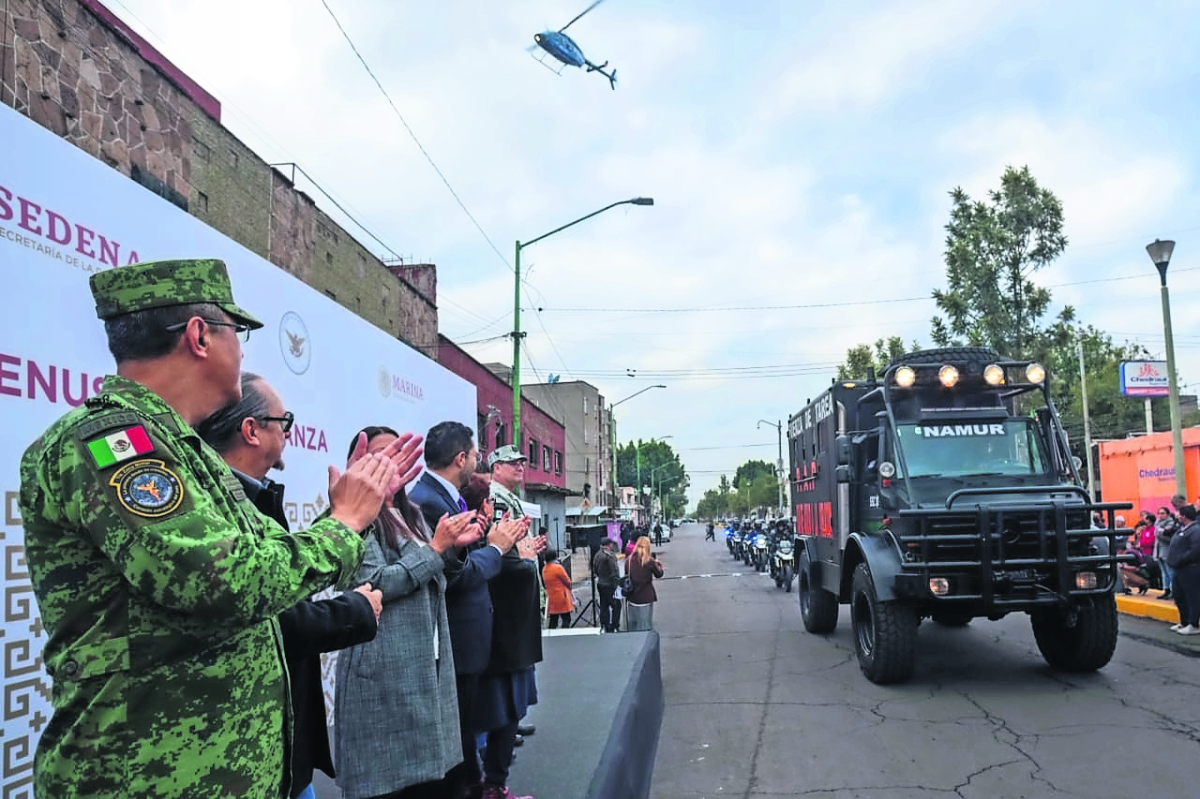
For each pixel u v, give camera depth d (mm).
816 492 11664
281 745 1878
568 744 4770
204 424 2549
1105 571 7742
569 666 7043
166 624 1614
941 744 6273
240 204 11359
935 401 9250
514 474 5375
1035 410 9141
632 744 5227
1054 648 8633
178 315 1862
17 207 3037
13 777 2891
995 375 8883
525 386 59719
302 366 5238
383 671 3117
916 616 8141
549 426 38188
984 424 8922
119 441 1607
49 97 7496
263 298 4758
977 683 8195
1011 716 6949
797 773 5773
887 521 8484
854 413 10414
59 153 3266
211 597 1552
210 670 1671
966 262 24047
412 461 2230
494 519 4629
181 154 9836
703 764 6117
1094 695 7547
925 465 8633
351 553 1915
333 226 14438
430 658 3236
